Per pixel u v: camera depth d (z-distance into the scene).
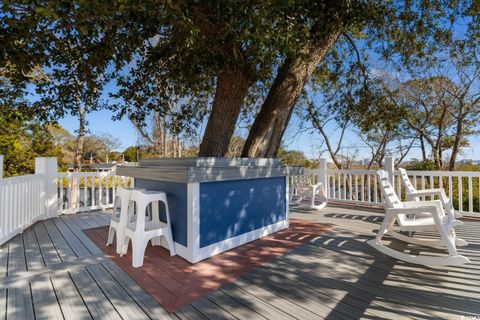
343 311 1.73
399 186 5.07
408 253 2.82
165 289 2.02
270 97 3.93
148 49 4.12
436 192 3.61
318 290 2.01
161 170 2.79
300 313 1.71
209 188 2.72
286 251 2.89
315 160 11.38
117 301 1.84
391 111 6.63
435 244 2.91
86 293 1.95
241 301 1.85
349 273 2.33
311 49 3.82
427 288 2.04
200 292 1.97
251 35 2.32
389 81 7.84
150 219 3.32
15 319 1.64
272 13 2.32
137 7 1.99
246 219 3.17
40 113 3.77
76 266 2.45
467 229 3.74
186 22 2.22
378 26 4.49
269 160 3.64
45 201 4.50
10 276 2.23
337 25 3.64
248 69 3.53
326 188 6.23
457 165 9.09
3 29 2.53
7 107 3.47
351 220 4.45
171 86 4.78
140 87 4.59
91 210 5.18
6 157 7.16
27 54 2.82
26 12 2.32
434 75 7.62
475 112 8.05
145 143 13.75
